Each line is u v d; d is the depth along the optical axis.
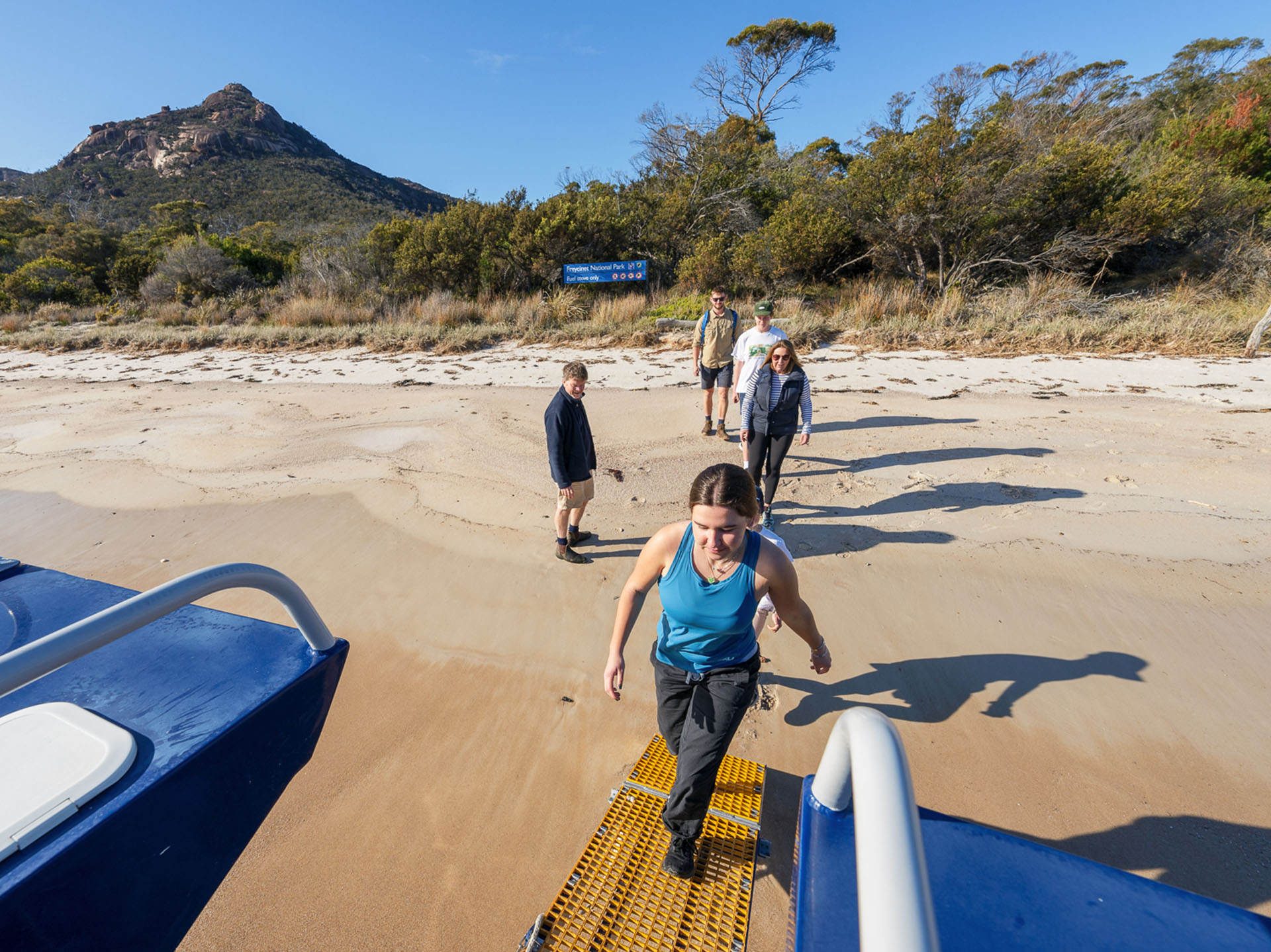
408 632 3.75
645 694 3.18
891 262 14.43
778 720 2.96
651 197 18.62
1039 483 5.36
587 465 4.35
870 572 4.20
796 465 6.07
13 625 1.88
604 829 2.25
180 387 10.53
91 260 30.52
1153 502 4.89
